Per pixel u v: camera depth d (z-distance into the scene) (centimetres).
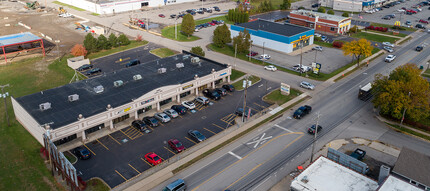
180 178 5062
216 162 5434
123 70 8069
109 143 5941
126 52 10869
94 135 6150
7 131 6288
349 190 4297
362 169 4872
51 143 5025
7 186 4878
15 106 6581
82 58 9912
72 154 5609
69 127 5606
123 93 6844
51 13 16225
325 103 7500
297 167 5259
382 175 4528
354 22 15300
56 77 8862
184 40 12162
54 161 5088
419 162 4672
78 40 12006
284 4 17675
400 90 6406
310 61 10212
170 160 5475
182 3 19025
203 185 4900
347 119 6812
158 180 5009
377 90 7056
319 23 13812
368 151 5741
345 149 5778
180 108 6969
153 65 8400
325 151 5712
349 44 9750
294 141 6022
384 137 6191
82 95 6769
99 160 5475
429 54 10819
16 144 5872
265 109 7206
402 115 6512
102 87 6912
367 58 10450
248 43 10350
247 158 5534
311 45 11825
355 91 8094
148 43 11800
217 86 8331
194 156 5584
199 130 6388
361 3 17112
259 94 7950
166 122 6644
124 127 6438
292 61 10200
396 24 14100
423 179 4359
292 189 4397
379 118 6856
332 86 8400
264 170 5238
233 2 19550
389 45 11606
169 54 10656
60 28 13562
